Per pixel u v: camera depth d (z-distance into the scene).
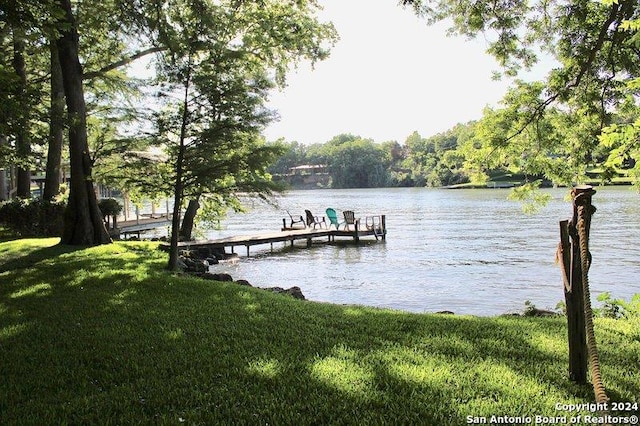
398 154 145.12
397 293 12.98
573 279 4.02
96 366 4.79
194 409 3.74
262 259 20.19
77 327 6.14
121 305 7.33
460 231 28.39
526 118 10.59
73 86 13.61
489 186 91.06
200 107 10.97
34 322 6.42
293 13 17.31
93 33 15.48
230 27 14.55
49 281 9.20
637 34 7.87
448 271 16.17
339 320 6.44
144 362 4.82
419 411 3.62
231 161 11.13
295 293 10.30
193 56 11.07
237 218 43.91
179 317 6.60
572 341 4.11
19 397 4.08
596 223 28.95
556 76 10.37
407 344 5.31
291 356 4.89
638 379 4.21
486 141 10.83
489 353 4.95
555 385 4.06
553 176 10.73
